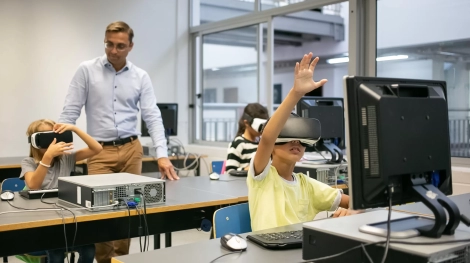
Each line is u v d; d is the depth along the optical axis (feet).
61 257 7.83
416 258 3.34
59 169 8.34
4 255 5.91
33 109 16.35
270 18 16.33
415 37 12.56
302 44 28.48
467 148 11.78
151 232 7.20
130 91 10.26
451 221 3.83
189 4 19.75
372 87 3.88
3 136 15.90
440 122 4.25
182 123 19.69
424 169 4.04
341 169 10.32
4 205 7.01
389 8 12.98
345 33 25.52
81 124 16.98
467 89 11.71
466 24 11.63
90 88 9.96
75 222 6.26
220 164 13.15
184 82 19.71
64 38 16.80
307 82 4.87
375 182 3.80
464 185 11.02
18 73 16.07
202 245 4.83
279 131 5.31
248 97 17.62
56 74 16.71
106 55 9.94
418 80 4.32
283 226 5.47
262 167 5.72
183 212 7.54
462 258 3.54
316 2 14.71
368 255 3.58
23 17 16.07
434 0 12.15
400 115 3.90
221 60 18.71
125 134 10.16
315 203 6.37
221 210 6.07
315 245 4.02
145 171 15.62
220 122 18.89
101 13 17.51
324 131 10.20
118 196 6.82
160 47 18.95
